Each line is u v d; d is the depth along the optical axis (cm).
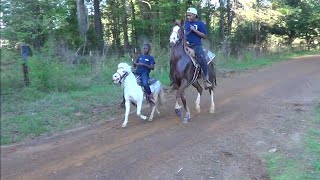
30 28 1794
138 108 944
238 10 3095
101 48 2281
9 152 756
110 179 638
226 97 1310
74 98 1205
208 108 1135
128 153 754
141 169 679
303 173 657
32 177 638
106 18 3206
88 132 897
